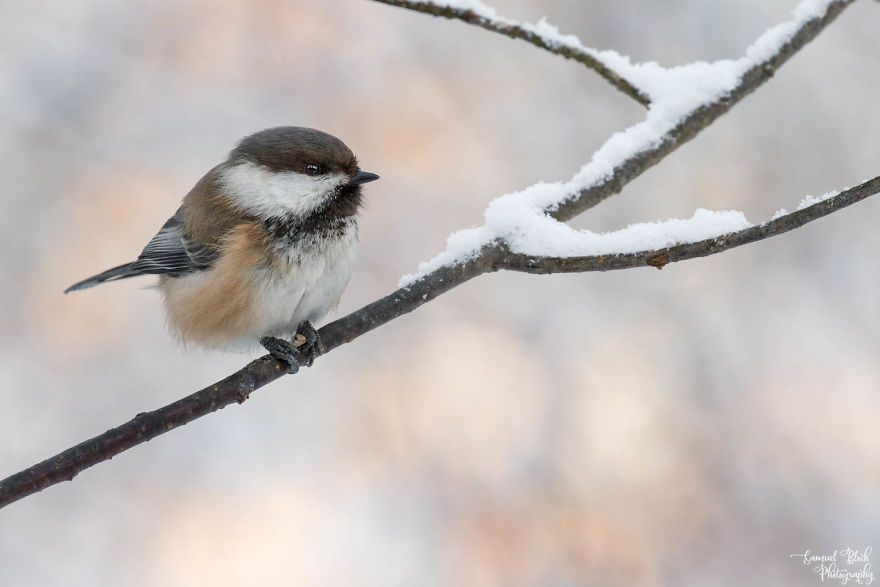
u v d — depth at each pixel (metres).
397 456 11.24
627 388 11.38
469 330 12.10
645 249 5.57
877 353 11.18
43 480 5.17
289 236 7.18
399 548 10.48
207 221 7.43
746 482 10.44
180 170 12.62
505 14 13.06
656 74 7.09
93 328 12.16
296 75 12.90
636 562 10.09
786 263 11.95
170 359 12.15
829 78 12.46
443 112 12.87
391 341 12.05
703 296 11.95
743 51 12.64
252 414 11.73
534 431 11.27
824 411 10.85
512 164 12.72
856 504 10.06
